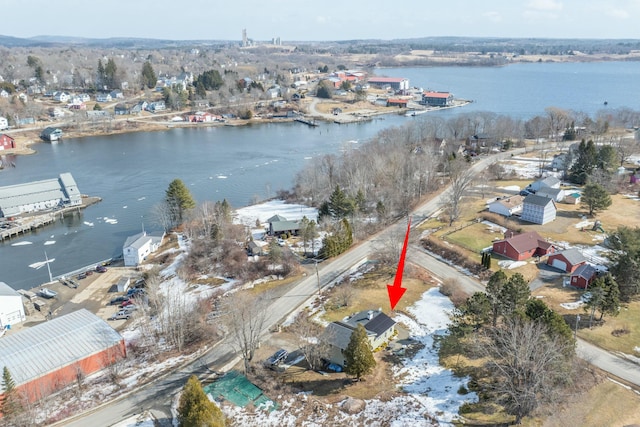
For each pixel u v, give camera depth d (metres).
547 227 96.25
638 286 67.25
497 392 48.66
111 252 101.38
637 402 47.56
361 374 52.41
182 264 90.00
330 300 72.62
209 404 44.16
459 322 60.47
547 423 44.78
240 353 60.72
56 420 50.78
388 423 46.97
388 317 62.84
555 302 68.50
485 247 88.38
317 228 103.00
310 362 56.69
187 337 65.69
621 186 119.88
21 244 106.12
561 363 47.25
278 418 48.72
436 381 53.03
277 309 71.25
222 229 97.75
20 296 76.06
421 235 94.81
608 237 84.75
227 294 76.56
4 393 51.09
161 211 111.81
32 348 58.72
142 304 76.06
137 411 51.59
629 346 57.72
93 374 60.06
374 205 111.88
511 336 49.38
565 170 130.38
